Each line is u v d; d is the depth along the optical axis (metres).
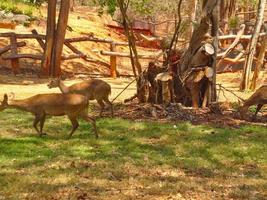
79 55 23.69
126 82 22.34
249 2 35.81
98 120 12.40
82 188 7.54
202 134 11.30
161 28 36.25
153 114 13.17
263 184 8.04
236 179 8.30
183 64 14.63
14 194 7.18
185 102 14.65
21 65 24.33
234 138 11.00
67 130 11.30
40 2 26.56
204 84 14.53
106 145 10.15
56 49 22.66
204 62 14.41
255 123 12.88
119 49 29.92
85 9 41.06
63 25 22.67
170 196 7.36
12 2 30.97
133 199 7.16
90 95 12.67
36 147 9.84
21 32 28.17
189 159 9.40
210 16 14.51
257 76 20.70
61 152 9.49
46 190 7.36
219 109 13.70
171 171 8.65
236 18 29.98
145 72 14.58
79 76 23.66
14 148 9.62
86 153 9.51
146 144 10.31
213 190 7.71
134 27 35.31
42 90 17.83
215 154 9.79
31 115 13.03
